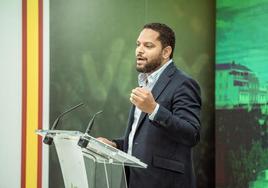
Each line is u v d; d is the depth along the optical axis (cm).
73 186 294
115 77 639
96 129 627
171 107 354
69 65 620
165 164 347
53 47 614
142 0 655
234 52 624
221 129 638
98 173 278
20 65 606
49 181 601
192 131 330
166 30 374
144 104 315
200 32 683
